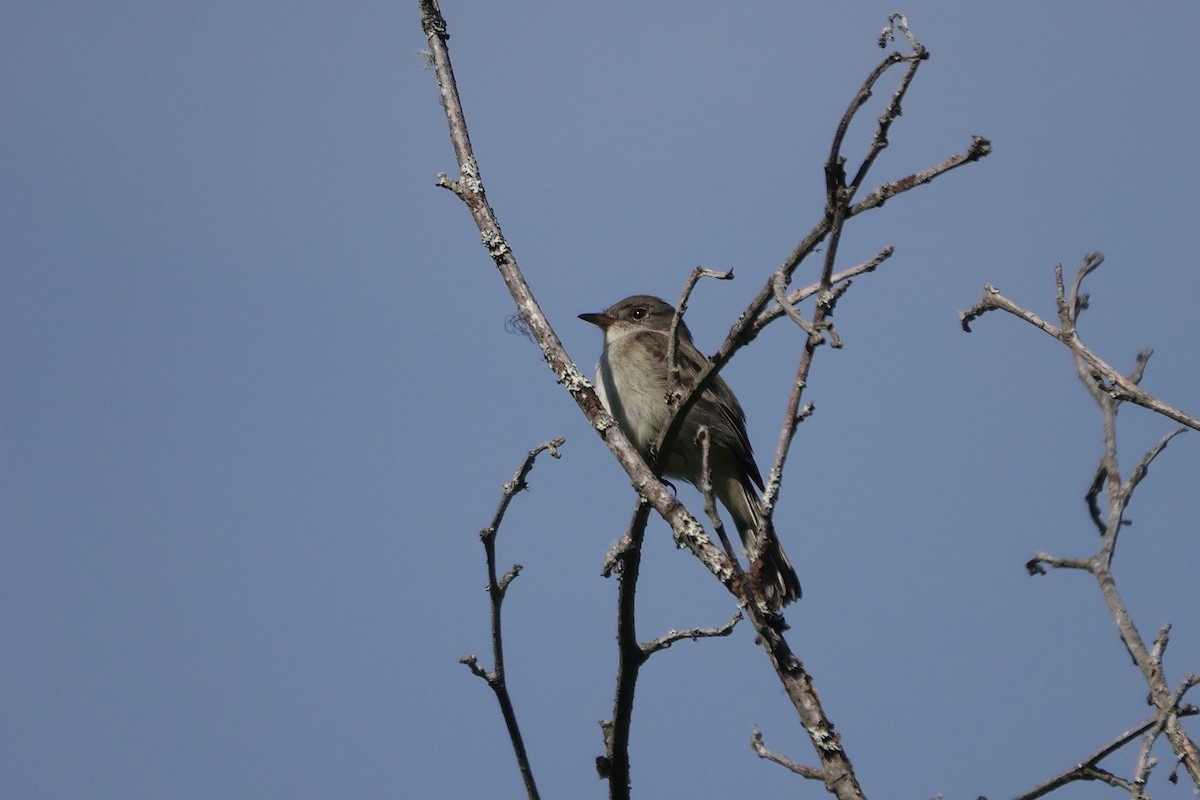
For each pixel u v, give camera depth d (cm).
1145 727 809
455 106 1115
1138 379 876
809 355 846
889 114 786
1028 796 842
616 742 1033
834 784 790
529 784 1036
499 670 1049
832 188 808
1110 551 811
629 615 994
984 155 786
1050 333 885
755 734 928
